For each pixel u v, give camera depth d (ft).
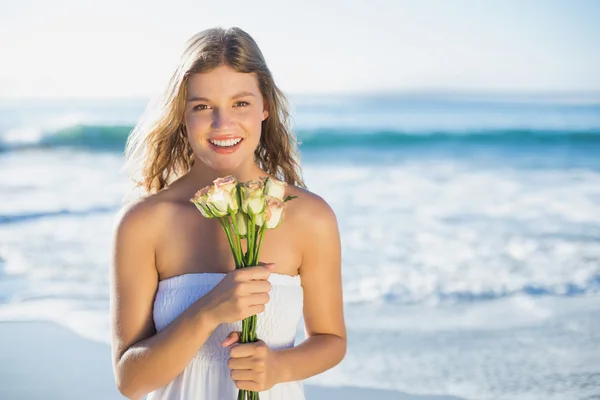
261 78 7.09
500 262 27.04
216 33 6.93
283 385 7.15
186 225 7.15
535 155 66.64
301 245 7.37
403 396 14.26
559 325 19.12
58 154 67.72
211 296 6.27
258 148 8.11
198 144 6.79
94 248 28.91
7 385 14.82
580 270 25.54
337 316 7.55
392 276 24.94
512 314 20.27
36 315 19.88
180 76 6.88
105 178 50.03
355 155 68.59
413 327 18.98
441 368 15.88
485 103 111.86
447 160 63.87
